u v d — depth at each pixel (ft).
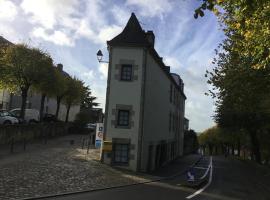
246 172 140.56
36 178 66.39
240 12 45.39
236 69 83.20
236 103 95.55
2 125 112.57
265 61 49.88
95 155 111.04
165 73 142.00
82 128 204.95
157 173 110.22
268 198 72.43
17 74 148.97
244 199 69.26
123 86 103.96
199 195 69.51
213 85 95.30
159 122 134.62
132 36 105.50
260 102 92.27
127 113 103.86
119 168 100.07
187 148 291.99
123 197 57.88
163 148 147.84
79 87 203.72
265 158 218.18
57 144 134.51
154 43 123.24
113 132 102.99
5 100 200.75
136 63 104.01
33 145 121.39
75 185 65.31
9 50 149.48
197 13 35.94
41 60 152.25
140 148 102.22
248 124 150.82
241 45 60.18
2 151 98.32
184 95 220.64
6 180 61.11
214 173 129.90
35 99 225.76
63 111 257.14
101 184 70.74
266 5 40.75
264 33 47.62
